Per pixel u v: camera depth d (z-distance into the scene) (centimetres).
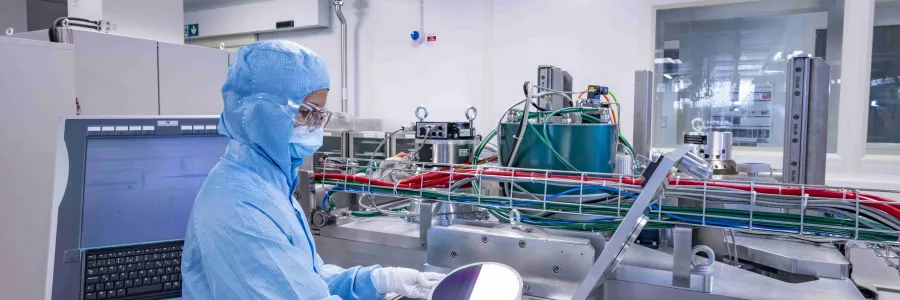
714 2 328
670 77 350
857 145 300
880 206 87
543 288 104
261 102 80
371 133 349
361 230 147
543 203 109
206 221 76
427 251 121
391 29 429
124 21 243
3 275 163
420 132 170
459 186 122
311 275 75
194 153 116
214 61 257
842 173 305
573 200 110
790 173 154
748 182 98
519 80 381
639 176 104
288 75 81
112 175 106
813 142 150
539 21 371
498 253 111
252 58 82
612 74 352
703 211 96
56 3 436
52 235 97
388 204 165
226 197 77
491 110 393
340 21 436
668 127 353
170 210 113
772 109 325
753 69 329
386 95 436
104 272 99
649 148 210
